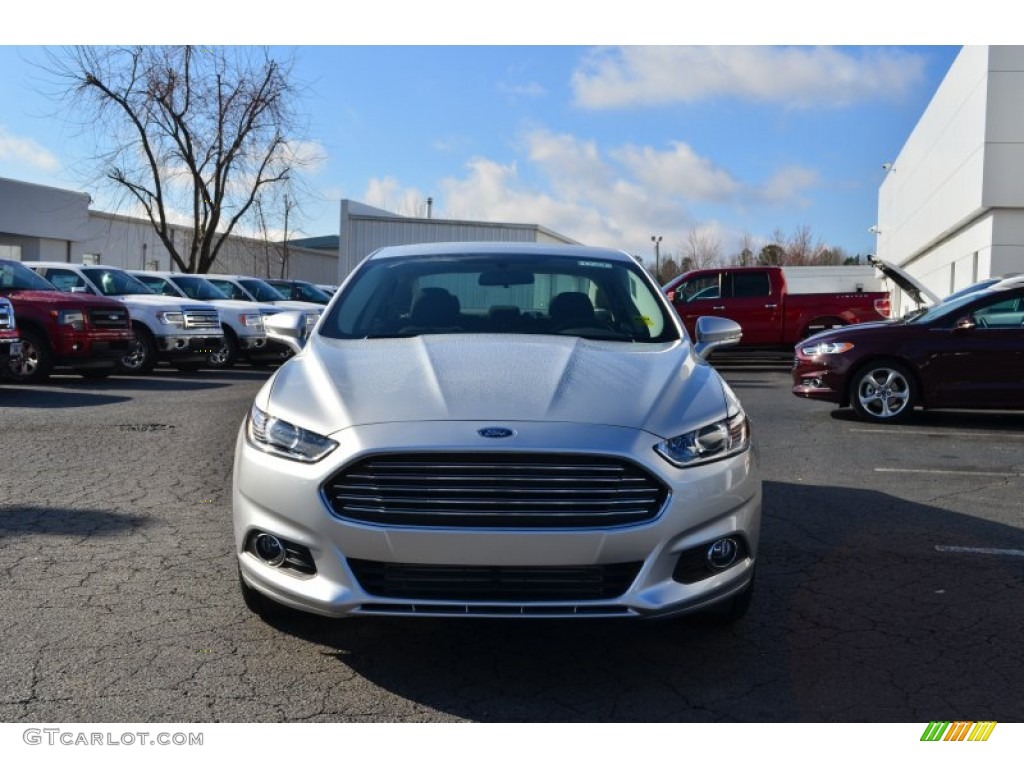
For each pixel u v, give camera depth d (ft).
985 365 31.83
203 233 104.42
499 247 17.80
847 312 58.85
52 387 41.96
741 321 59.67
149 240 136.36
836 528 18.65
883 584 15.20
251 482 11.63
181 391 41.19
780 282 59.62
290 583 11.24
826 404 38.86
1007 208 69.46
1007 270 69.72
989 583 15.28
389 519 10.71
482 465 10.68
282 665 11.84
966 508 20.39
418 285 16.30
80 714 10.44
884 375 33.01
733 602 12.73
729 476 11.53
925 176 102.78
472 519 10.63
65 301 42.60
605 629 13.20
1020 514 19.88
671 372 12.95
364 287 16.38
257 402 12.59
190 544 16.87
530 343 13.94
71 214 120.88
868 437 29.84
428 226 112.88
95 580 14.85
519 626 13.29
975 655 12.35
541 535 10.52
